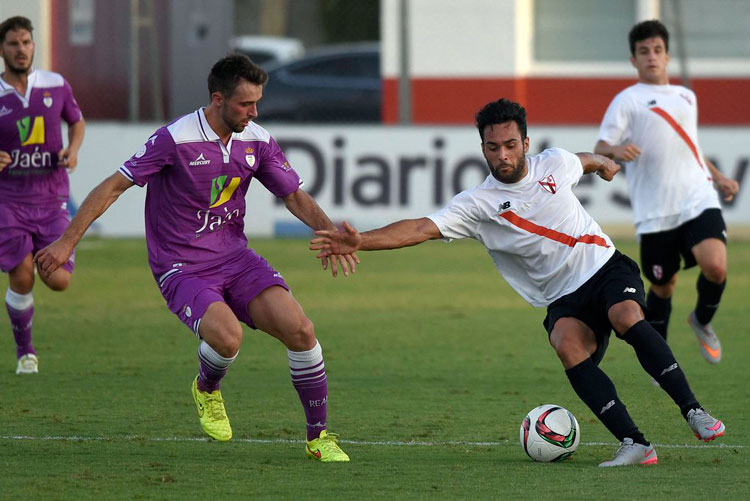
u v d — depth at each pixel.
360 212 58.41
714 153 57.41
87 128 58.34
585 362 20.16
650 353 20.17
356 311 40.81
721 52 70.06
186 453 20.80
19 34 29.12
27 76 29.50
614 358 32.09
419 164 58.22
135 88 61.69
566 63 72.12
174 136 20.53
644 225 29.83
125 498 17.39
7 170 29.36
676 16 64.06
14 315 29.22
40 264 20.00
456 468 19.62
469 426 23.39
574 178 21.19
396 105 70.81
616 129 29.70
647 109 29.61
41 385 27.73
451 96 71.06
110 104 66.25
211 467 19.62
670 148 29.55
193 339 35.22
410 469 19.53
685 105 29.72
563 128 58.16
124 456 20.47
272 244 58.66
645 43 29.88
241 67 20.03
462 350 33.25
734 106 70.12
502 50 70.44
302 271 50.59
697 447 21.47
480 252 60.16
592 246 21.06
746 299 43.22
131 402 25.70
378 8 102.06
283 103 78.81
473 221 20.88
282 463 20.00
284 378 29.14
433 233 20.56
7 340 34.94
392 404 25.69
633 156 27.27
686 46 70.38
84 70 66.25
